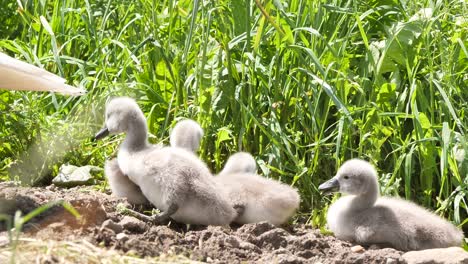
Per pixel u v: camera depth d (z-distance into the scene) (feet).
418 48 44.96
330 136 42.63
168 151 37.37
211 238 34.60
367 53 44.98
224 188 38.01
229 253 33.86
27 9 54.08
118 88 46.73
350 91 45.50
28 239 30.12
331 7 45.75
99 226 34.65
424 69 44.73
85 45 51.83
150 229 34.88
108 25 52.47
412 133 43.75
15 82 36.86
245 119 43.39
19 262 28.12
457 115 43.68
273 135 43.09
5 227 34.06
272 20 41.98
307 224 40.01
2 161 44.19
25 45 50.39
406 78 45.88
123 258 30.09
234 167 40.40
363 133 42.63
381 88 43.70
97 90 47.34
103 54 48.62
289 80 44.34
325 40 43.52
